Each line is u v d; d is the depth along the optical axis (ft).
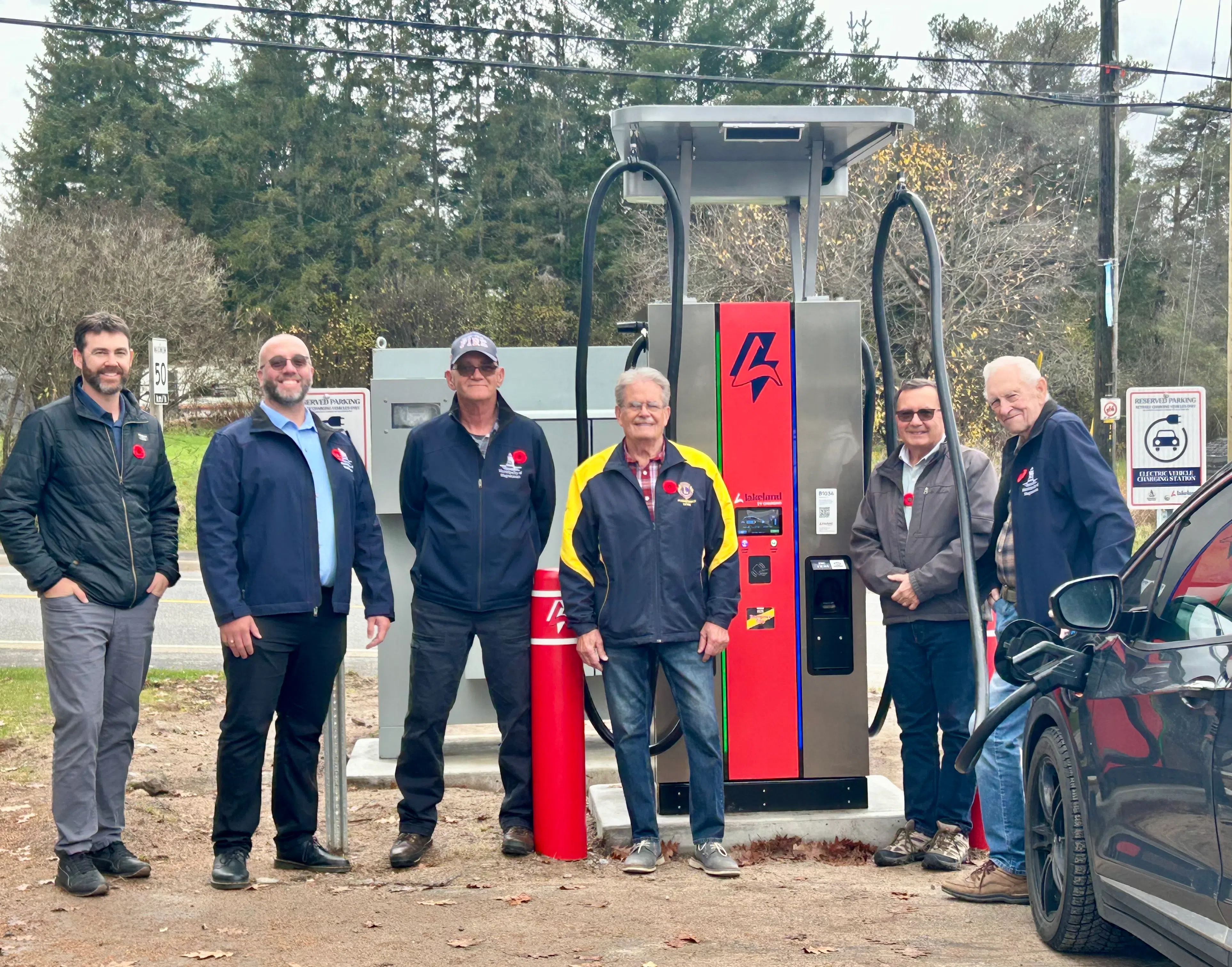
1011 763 15.67
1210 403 150.61
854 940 13.75
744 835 18.72
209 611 48.60
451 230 158.51
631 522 17.07
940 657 17.80
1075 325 124.67
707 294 96.43
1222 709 10.00
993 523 17.35
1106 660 12.82
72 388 16.20
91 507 15.79
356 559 17.46
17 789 20.71
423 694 17.65
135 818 19.65
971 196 96.27
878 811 19.08
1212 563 11.37
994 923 14.67
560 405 25.73
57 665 15.67
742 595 19.07
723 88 153.58
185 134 168.14
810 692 19.15
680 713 17.43
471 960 13.15
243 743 16.29
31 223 98.12
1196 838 10.36
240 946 13.70
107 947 13.69
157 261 107.45
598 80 155.84
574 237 153.99
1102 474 15.15
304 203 161.99
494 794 22.88
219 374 115.44
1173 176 160.66
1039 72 141.18
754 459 19.04
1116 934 12.93
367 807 21.61
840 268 92.32
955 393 90.38
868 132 19.84
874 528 18.40
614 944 13.65
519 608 17.93
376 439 23.35
